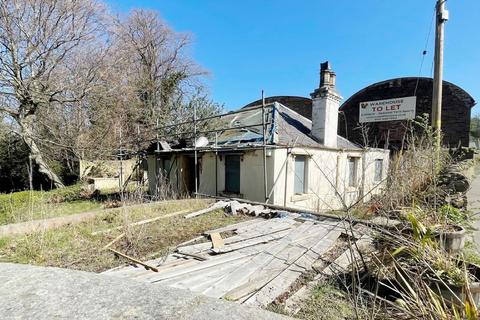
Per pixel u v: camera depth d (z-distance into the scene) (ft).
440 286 7.52
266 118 31.30
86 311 3.45
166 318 3.30
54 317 3.31
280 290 9.84
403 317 6.34
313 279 10.84
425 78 48.73
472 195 20.44
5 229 16.21
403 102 50.42
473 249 11.27
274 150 28.07
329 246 14.10
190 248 14.02
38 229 16.84
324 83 34.91
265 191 27.20
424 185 16.34
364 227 13.82
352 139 55.52
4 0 40.65
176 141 43.57
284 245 14.33
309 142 33.24
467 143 45.50
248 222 19.47
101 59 47.98
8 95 44.75
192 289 9.61
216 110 64.69
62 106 48.85
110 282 4.33
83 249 14.47
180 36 78.43
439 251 8.58
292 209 22.59
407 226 10.08
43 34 44.04
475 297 7.35
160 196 34.17
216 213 22.39
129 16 73.97
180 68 77.51
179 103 74.13
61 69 46.06
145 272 11.19
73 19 45.55
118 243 15.43
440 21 23.38
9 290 3.97
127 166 63.10
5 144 57.62
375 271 9.20
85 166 59.62
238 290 9.64
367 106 54.08
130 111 60.29
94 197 41.04
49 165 57.06
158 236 16.75
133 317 3.32
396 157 20.63
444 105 47.55
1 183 60.03
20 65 43.75
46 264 12.55
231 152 32.22
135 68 69.41
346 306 9.03
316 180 32.91
